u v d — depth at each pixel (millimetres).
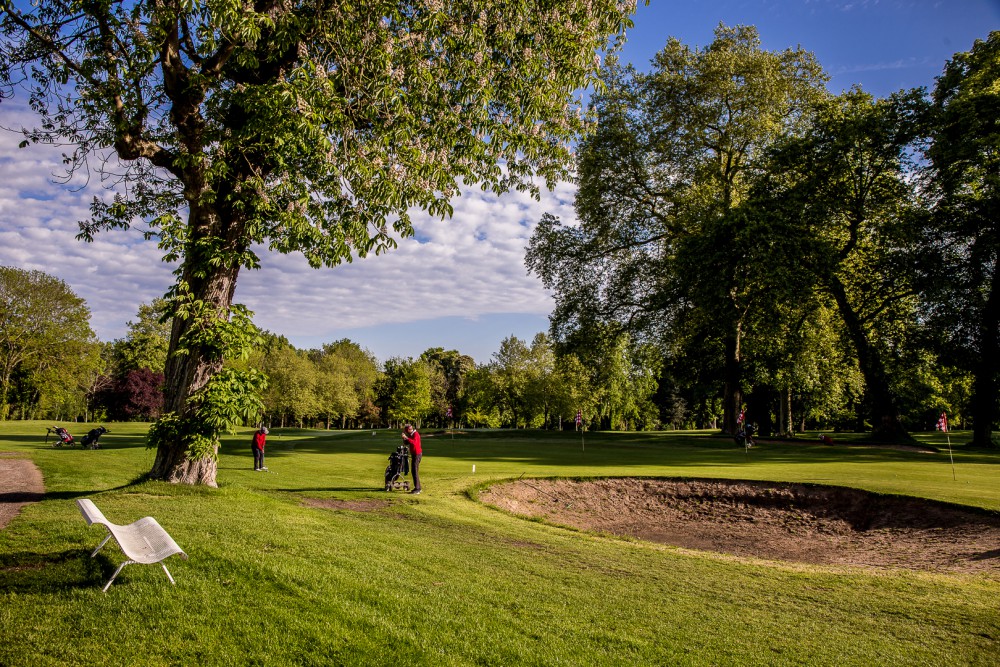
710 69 33188
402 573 7336
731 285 32281
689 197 36344
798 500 17328
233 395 11477
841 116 33438
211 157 11555
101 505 9445
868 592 8688
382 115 11859
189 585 5738
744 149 36812
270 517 9766
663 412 82000
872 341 37688
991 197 31203
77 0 9781
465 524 12391
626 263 39312
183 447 11828
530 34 12211
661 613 6961
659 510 17859
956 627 7074
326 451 27672
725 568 10125
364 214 12203
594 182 36250
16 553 6516
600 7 12227
